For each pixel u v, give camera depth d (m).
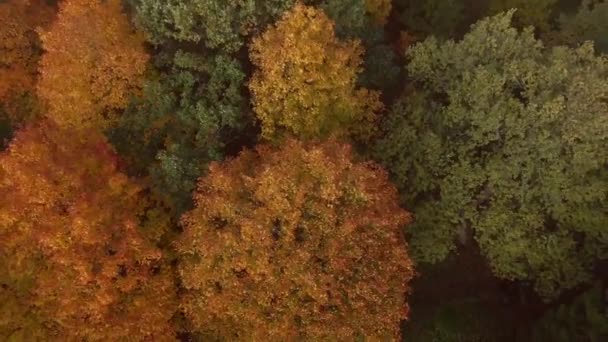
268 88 23.61
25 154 21.53
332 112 24.59
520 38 26.09
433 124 26.69
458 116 25.48
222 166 23.27
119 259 20.56
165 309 21.81
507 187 25.41
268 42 23.56
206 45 24.98
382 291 21.00
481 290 30.75
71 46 24.50
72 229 20.48
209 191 22.34
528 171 24.89
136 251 21.23
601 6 31.23
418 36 34.78
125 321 20.78
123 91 25.20
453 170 25.89
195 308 21.84
